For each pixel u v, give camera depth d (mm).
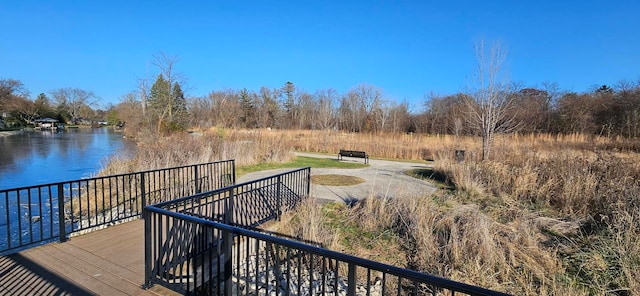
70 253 3518
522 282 3588
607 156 7480
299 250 1982
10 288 2764
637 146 11992
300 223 5062
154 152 9984
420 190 7652
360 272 4051
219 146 11938
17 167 14188
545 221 5230
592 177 6184
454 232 4406
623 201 5137
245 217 4633
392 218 5402
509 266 3863
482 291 1371
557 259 4008
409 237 4781
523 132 20047
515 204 6230
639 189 5465
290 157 13977
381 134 21062
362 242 4742
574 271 3809
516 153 9727
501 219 5473
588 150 10523
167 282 2801
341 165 12766
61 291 2740
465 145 16047
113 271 3123
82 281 2916
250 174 10031
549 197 6398
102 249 3650
